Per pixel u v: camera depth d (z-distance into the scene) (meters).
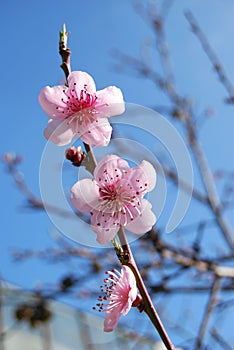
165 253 0.83
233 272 0.84
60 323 1.07
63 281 0.79
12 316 0.76
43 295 0.77
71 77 0.41
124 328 0.84
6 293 0.76
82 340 1.06
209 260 0.84
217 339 0.75
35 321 0.75
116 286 0.39
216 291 0.80
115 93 0.41
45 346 1.00
